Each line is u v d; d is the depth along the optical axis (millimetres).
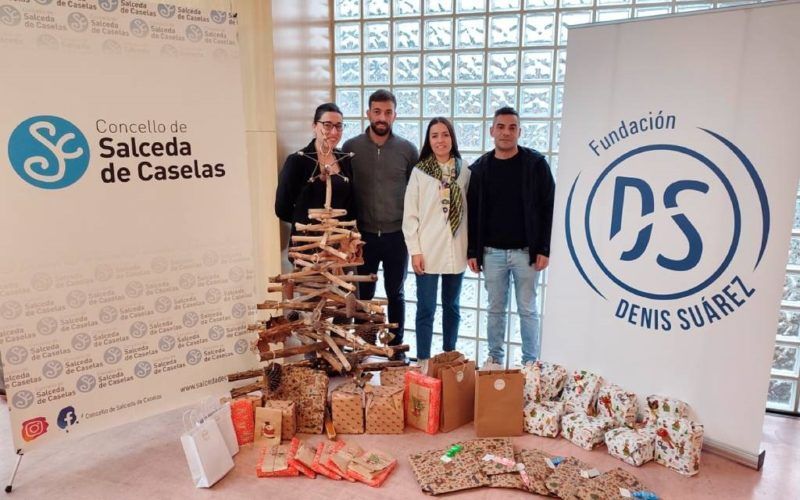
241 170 2320
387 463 2041
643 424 2256
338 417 2320
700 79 2023
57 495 1925
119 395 2152
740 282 2020
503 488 1953
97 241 2025
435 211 2738
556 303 2506
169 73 2100
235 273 2363
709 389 2133
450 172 2736
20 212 1869
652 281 2221
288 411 2236
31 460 2141
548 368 2508
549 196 2639
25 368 1940
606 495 1857
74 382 2045
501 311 2836
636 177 2215
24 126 1838
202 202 2240
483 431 2283
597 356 2412
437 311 3236
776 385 2600
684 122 2080
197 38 2146
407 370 2494
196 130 2189
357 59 3178
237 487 1965
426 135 2752
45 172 1891
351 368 2498
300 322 2494
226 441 2133
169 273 2199
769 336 1979
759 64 1897
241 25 2662
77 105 1923
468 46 2932
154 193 2123
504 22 2836
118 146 2021
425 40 3010
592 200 2340
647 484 1975
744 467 2080
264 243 2869
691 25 2018
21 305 1907
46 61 1849
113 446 2244
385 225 2906
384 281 3018
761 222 1957
